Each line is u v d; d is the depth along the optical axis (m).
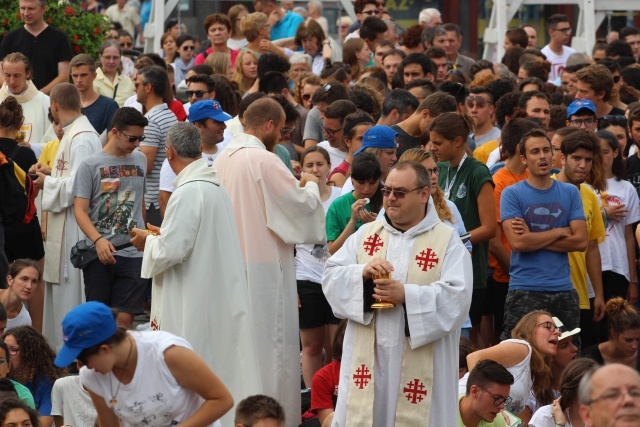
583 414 12.55
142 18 54.03
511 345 20.41
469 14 54.56
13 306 23.52
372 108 28.80
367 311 17.19
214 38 36.59
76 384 20.89
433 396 17.19
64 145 25.55
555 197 22.38
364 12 40.12
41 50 31.97
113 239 24.00
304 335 23.17
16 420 17.23
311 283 22.98
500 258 23.64
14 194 23.73
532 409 20.83
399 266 17.25
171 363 14.90
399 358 17.19
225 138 26.11
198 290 19.98
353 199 22.52
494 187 23.22
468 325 22.20
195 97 28.84
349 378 17.39
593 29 45.53
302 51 38.53
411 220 17.34
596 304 23.78
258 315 21.16
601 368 12.50
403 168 17.25
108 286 24.06
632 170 25.81
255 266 21.14
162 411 15.03
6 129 25.52
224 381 20.11
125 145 24.08
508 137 23.83
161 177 25.05
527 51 38.41
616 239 24.91
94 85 34.16
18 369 20.98
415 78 29.47
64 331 14.28
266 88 30.70
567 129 24.98
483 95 27.70
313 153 24.00
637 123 25.70
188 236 19.86
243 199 21.20
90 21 34.22
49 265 25.17
